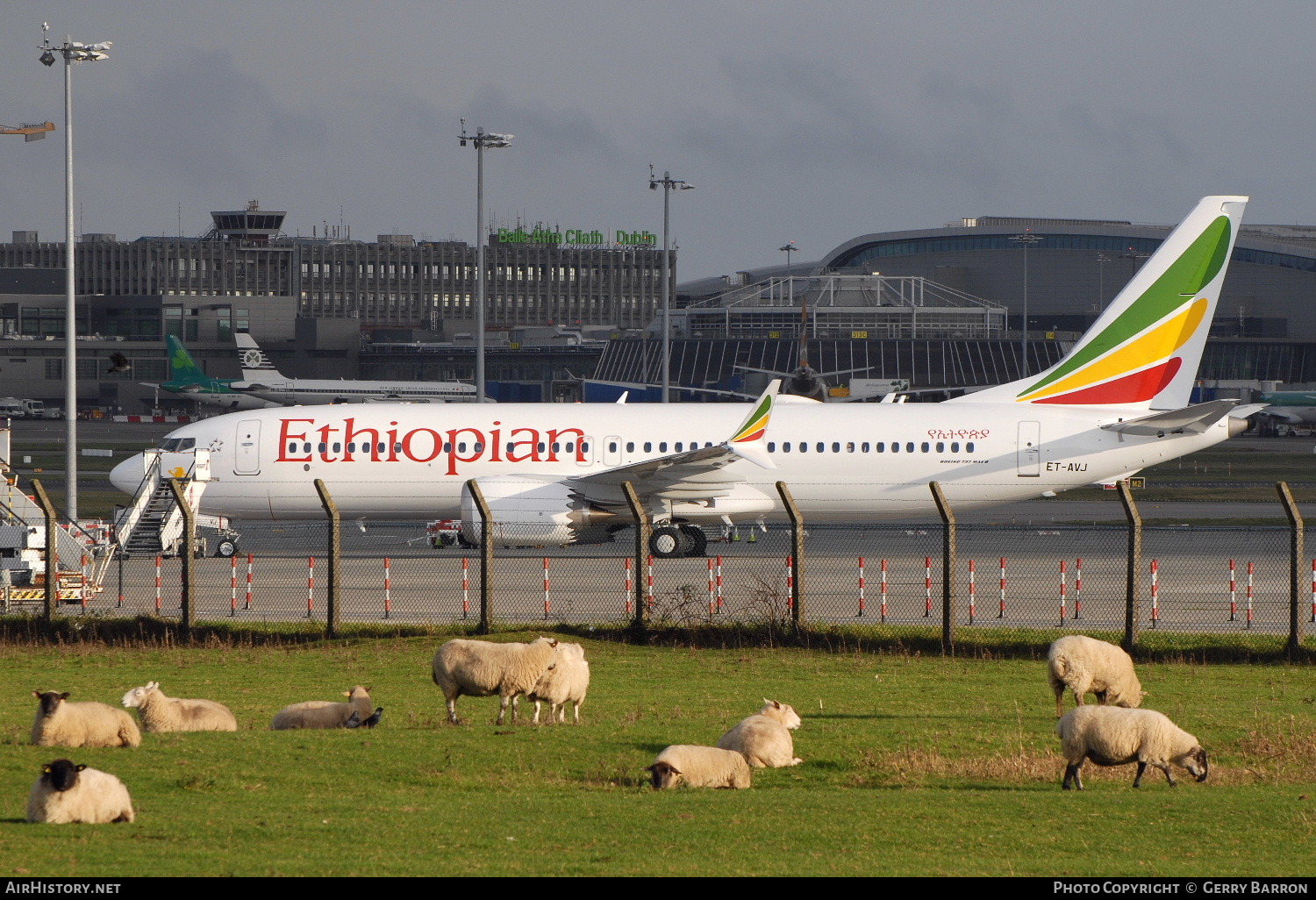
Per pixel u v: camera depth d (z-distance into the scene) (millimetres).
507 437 192125
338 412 196750
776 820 54844
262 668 102188
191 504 184750
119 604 136500
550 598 140875
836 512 193125
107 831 51500
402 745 70875
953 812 56656
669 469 186500
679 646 113188
